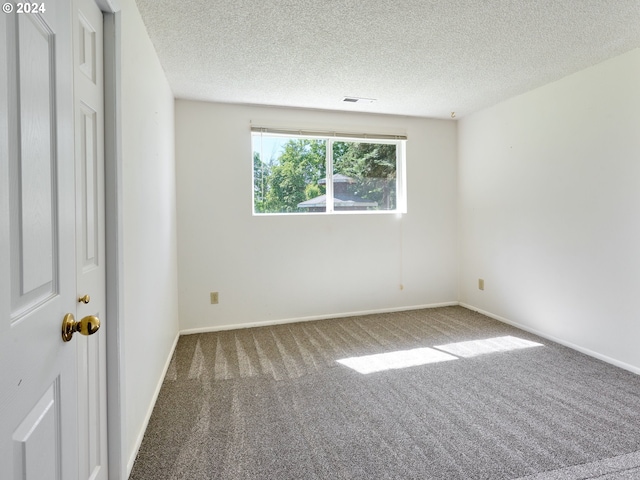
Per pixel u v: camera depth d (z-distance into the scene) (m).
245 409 2.07
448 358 2.77
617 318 2.59
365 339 3.21
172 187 3.09
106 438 1.43
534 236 3.27
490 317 3.83
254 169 3.66
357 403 2.12
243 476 1.54
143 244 1.89
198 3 1.85
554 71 2.81
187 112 3.40
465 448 1.71
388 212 4.07
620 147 2.54
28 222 0.63
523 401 2.13
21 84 0.61
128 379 1.57
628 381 2.37
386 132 4.01
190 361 2.76
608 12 1.98
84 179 1.21
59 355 0.77
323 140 3.87
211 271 3.51
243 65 2.63
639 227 2.44
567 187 2.94
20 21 0.60
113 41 1.42
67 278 0.81
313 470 1.57
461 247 4.27
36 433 0.66
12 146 0.58
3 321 0.55
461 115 4.06
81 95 1.18
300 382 2.40
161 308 2.44
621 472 1.54
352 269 3.95
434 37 2.24
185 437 1.81
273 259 3.68
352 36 2.22
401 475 1.53
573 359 2.73
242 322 3.61
